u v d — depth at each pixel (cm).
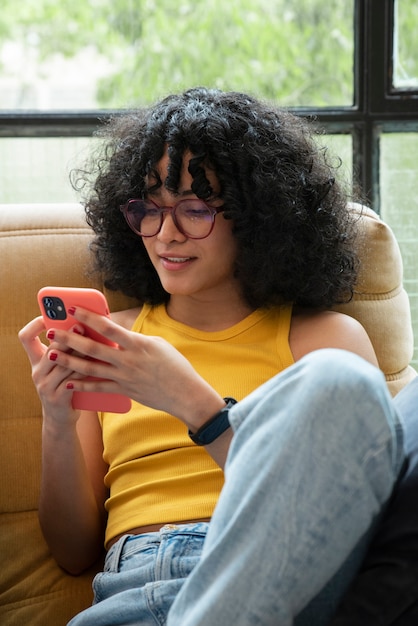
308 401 82
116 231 146
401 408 104
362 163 203
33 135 198
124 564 121
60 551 135
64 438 127
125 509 129
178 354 116
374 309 151
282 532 81
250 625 82
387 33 198
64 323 116
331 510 81
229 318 140
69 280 148
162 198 133
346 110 201
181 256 131
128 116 155
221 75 239
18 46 238
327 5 224
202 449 129
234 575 82
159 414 132
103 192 147
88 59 239
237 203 132
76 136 199
